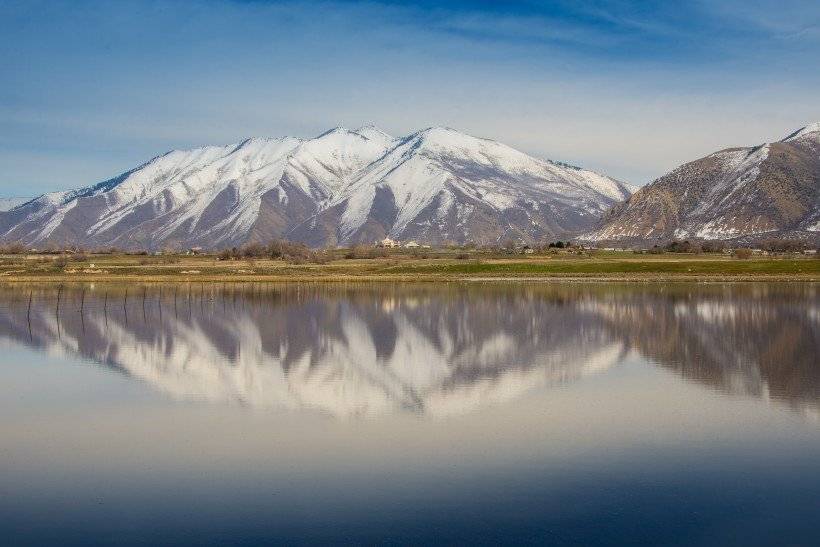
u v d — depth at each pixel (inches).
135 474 1443.2
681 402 1961.1
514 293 5423.2
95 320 3897.6
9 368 2576.3
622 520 1196.5
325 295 5369.1
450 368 2511.1
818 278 6624.0
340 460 1507.1
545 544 1118.4
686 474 1393.9
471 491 1323.8
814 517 1198.3
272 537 1161.4
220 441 1653.5
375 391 2155.5
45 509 1277.1
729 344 2925.7
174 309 4411.9
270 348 2977.4
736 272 7170.3
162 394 2139.5
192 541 1150.3
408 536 1153.4
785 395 2028.8
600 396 2046.0
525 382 2263.8
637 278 6924.2
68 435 1716.3
